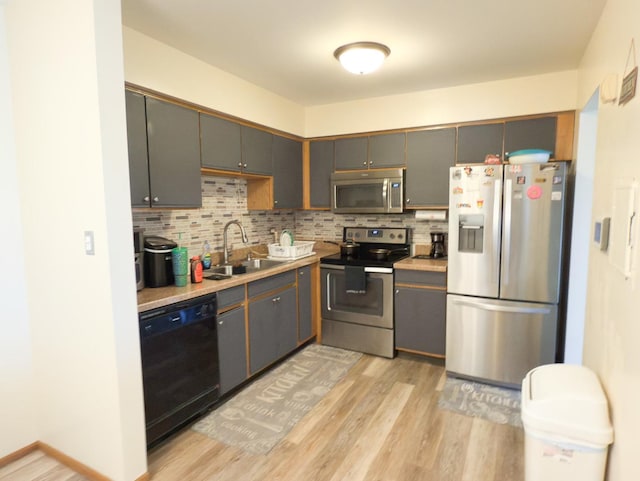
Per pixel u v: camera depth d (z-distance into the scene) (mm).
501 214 2701
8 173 1908
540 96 2967
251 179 3543
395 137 3539
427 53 2543
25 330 2010
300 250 3527
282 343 3127
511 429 2258
